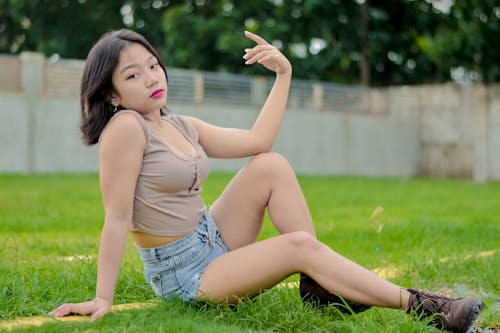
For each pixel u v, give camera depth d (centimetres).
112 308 302
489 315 323
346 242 561
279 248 286
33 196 927
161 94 293
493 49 2286
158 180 287
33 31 2586
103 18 2606
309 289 297
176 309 291
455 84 2102
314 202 962
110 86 290
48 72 1528
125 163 282
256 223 312
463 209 895
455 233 612
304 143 1934
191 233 298
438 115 2147
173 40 2300
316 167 1956
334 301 296
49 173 1494
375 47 2480
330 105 2005
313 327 286
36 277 349
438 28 2488
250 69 2297
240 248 296
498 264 432
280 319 291
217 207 317
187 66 2366
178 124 308
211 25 2262
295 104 1928
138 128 284
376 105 2112
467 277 420
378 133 2092
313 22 2409
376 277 285
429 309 281
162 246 297
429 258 452
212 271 294
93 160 1579
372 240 578
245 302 296
